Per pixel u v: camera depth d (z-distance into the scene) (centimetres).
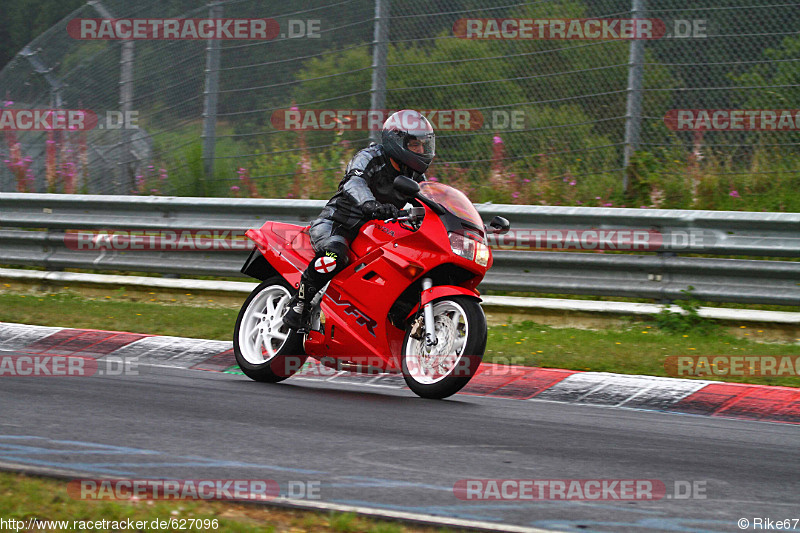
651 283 2316
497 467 1117
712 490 1048
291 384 1766
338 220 1702
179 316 2419
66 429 1246
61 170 3484
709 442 1330
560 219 2412
